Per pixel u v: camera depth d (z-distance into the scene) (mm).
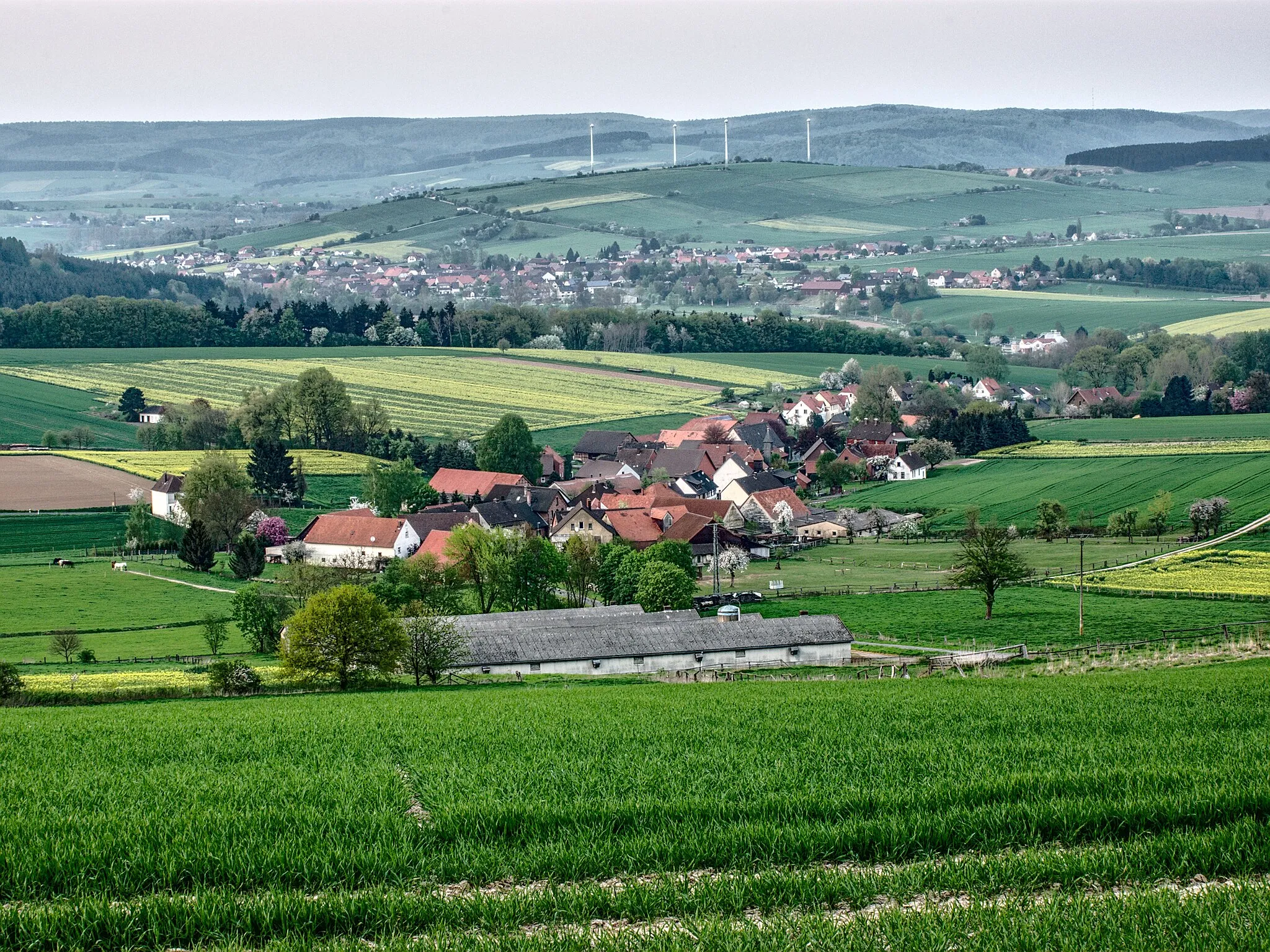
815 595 157500
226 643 135125
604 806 43719
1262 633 110250
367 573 177375
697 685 90562
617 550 158250
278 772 52812
